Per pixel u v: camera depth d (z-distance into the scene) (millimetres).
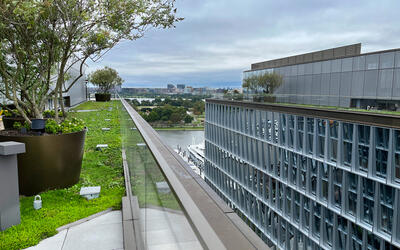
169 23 4758
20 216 3250
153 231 1345
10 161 3107
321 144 20875
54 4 4051
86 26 4531
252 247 546
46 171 4137
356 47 29578
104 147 7301
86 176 4992
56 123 4617
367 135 17031
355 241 18719
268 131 28328
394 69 20078
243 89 37969
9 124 5914
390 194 15961
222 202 811
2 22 3826
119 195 4207
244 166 34594
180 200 792
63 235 3045
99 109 18234
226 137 39625
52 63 4922
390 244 16297
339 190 19562
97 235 3035
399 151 14930
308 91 28859
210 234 580
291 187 24812
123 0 4309
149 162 1634
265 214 29859
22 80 5219
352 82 23641
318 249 22297
